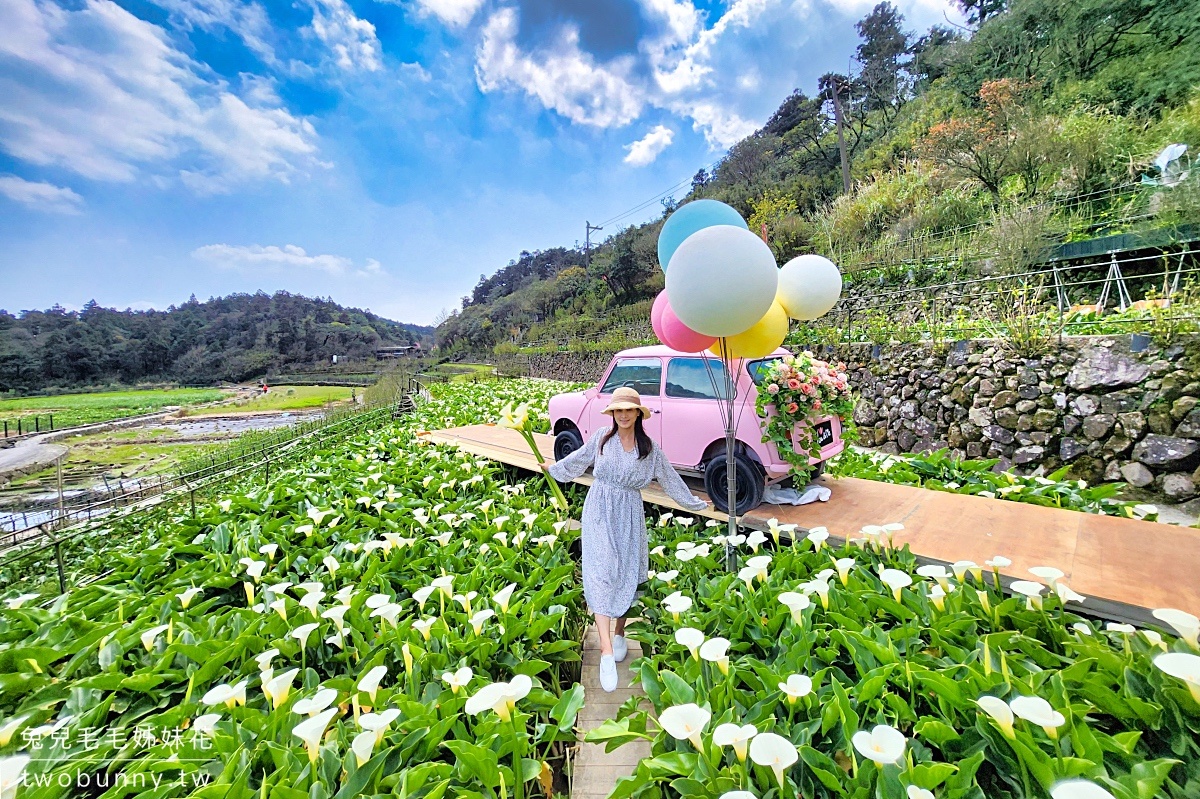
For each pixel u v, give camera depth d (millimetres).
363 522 4918
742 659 2502
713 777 1812
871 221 18703
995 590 2916
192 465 13062
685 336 3779
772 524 3721
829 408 4359
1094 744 1714
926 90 32062
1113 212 11438
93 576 4520
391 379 29781
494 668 2803
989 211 13711
